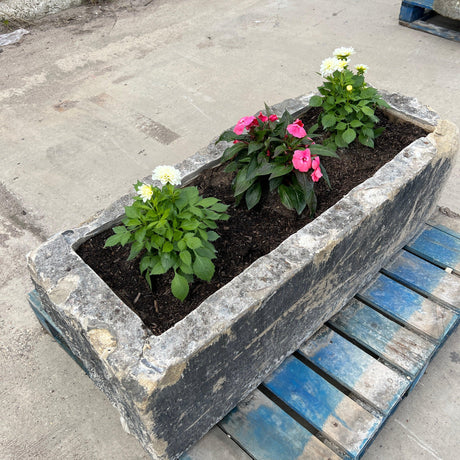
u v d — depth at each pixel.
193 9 6.18
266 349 2.18
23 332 2.74
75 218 3.39
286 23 5.68
